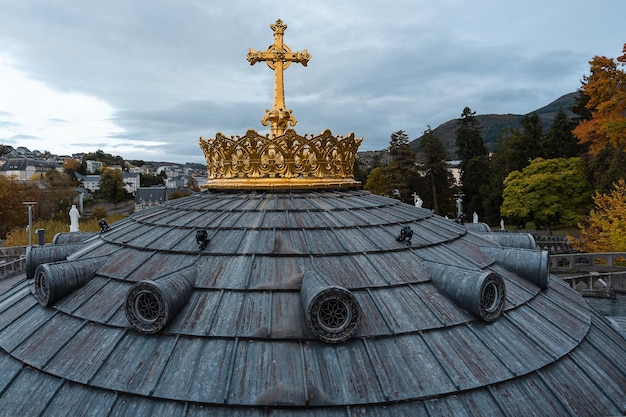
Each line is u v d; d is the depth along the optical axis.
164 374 8.07
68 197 109.06
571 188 64.69
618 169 56.00
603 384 9.34
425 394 7.85
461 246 12.20
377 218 11.95
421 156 107.81
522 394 8.35
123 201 159.38
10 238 66.62
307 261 9.84
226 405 7.56
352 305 8.33
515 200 68.19
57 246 13.35
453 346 8.74
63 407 8.12
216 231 10.88
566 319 10.98
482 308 9.27
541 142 84.56
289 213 11.44
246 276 9.49
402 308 9.19
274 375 7.87
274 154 12.80
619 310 25.28
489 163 95.06
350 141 13.65
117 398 7.97
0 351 10.04
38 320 10.37
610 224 42.28
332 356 8.19
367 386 7.84
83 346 9.05
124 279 10.19
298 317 8.71
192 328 8.66
